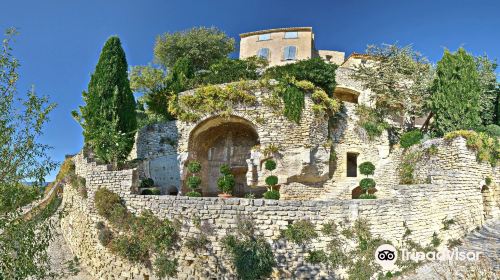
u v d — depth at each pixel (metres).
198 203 16.53
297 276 14.93
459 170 19.28
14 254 10.05
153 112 30.95
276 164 22.25
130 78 35.41
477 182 19.81
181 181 23.77
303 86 23.08
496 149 21.45
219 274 15.45
